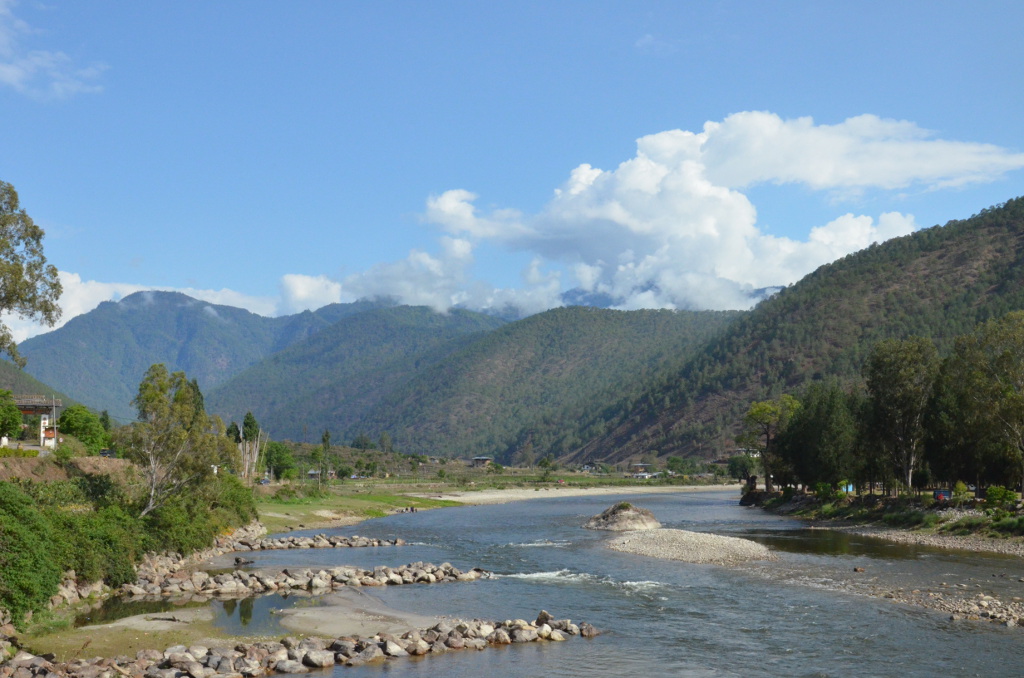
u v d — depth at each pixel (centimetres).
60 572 4744
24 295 5738
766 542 8206
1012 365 9088
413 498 17862
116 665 3562
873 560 6662
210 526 7744
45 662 3497
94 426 9925
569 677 3522
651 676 3534
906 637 4091
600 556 7444
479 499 19512
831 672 3547
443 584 5903
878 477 11362
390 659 3834
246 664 3619
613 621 4600
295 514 11831
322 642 4009
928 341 10638
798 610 4791
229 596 5388
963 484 9069
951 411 9756
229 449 7169
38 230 5941
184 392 6875
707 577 6038
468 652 3959
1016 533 7394
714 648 3981
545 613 4519
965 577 5722
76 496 6159
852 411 12750
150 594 5341
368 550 8119
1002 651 3816
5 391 8806
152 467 6625
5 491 4494
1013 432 8994
